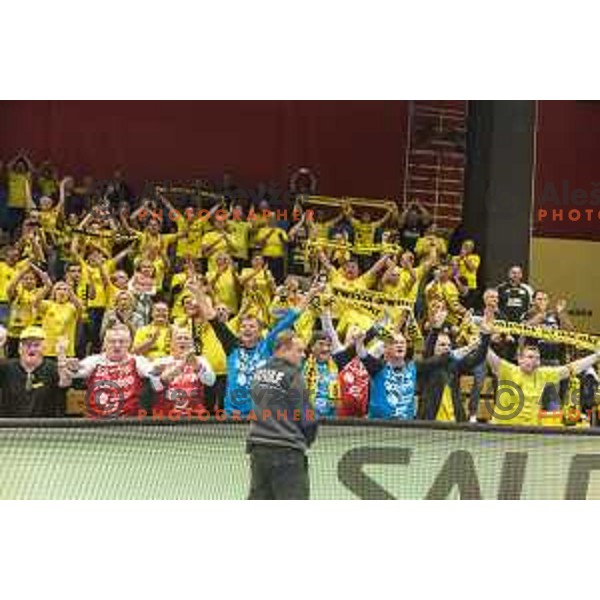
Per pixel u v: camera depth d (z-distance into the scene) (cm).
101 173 1556
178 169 1581
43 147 1533
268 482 799
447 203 1672
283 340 814
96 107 1554
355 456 938
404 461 948
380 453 944
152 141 1573
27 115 1525
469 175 1606
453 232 1625
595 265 1748
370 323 1334
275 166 1622
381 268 1466
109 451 880
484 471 959
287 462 792
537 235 1733
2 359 971
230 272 1368
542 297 1379
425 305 1430
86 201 1498
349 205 1582
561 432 972
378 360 1070
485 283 1562
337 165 1645
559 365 1361
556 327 1369
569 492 963
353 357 1106
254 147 1612
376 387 1070
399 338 1069
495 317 1377
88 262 1317
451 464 952
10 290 1230
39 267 1329
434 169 1675
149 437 895
